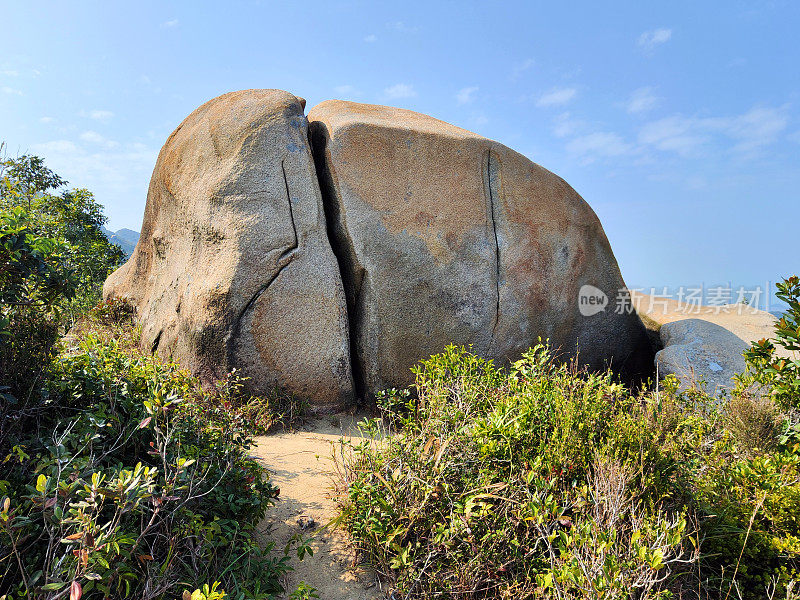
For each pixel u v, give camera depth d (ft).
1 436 8.18
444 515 8.81
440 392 11.63
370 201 17.49
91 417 8.58
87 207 38.19
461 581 7.92
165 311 19.22
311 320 16.75
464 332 18.12
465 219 18.60
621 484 8.08
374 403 17.24
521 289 19.19
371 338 17.17
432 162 18.56
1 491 6.93
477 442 9.58
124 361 10.73
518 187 19.85
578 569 6.95
